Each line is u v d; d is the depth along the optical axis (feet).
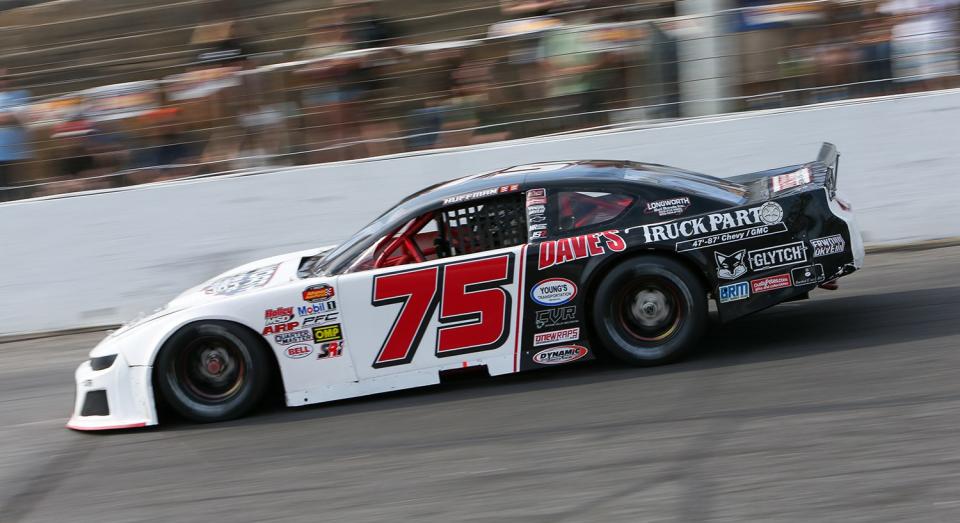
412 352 28.68
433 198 29.99
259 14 47.03
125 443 28.45
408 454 24.77
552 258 28.32
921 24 42.98
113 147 45.85
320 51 45.96
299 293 28.58
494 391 29.17
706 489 20.57
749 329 32.50
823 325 32.01
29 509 24.26
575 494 21.04
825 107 43.80
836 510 18.99
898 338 29.58
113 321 45.47
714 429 23.81
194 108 45.78
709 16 44.80
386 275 28.55
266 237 45.62
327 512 21.66
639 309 28.71
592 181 29.45
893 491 19.49
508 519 20.18
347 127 46.11
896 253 42.01
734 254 28.40
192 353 28.99
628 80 45.65
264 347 29.04
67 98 46.29
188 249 45.39
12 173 45.68
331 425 27.94
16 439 30.32
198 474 25.22
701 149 44.73
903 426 22.66
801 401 25.05
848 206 30.17
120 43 47.34
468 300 28.45
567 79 45.75
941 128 42.91
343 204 45.50
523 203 29.32
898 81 43.65
